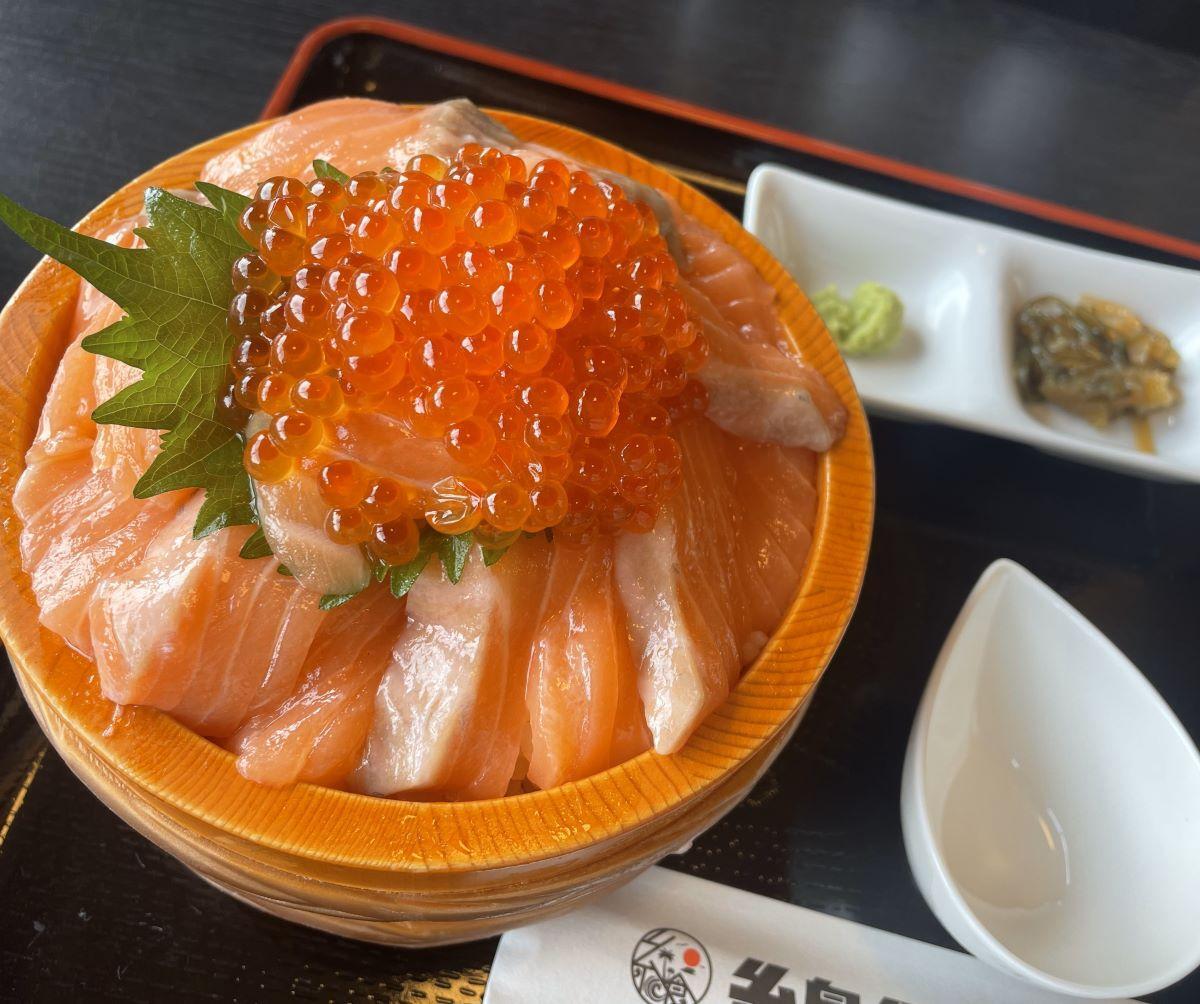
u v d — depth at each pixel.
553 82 0.32
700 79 0.35
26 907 0.19
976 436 0.30
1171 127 0.38
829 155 0.34
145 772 0.15
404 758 0.16
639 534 0.17
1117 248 0.34
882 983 0.21
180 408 0.16
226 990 0.19
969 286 0.32
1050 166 0.36
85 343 0.15
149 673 0.15
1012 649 0.24
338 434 0.15
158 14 0.32
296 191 0.16
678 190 0.23
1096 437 0.32
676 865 0.22
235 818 0.15
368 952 0.20
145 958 0.19
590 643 0.17
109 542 0.16
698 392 0.18
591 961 0.20
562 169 0.16
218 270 0.16
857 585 0.19
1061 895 0.22
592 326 0.15
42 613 0.16
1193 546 0.28
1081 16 0.41
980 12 0.40
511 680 0.17
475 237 0.15
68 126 0.29
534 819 0.15
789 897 0.22
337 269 0.14
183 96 0.30
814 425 0.19
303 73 0.30
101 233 0.20
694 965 0.20
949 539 0.27
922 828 0.21
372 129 0.19
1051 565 0.27
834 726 0.24
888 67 0.38
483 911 0.16
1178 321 0.33
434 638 0.16
